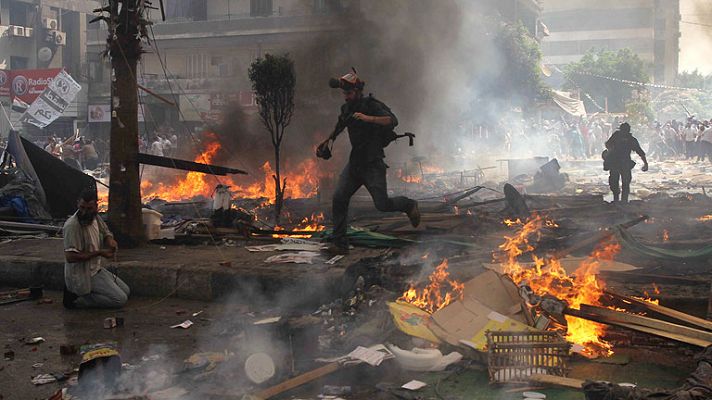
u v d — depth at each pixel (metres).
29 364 5.29
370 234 8.63
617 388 4.15
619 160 15.11
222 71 42.19
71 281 6.83
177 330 6.17
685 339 5.12
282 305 6.76
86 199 6.80
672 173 26.41
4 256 8.31
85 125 43.59
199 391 4.70
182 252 8.38
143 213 9.36
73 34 47.06
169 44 42.66
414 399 4.55
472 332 5.50
